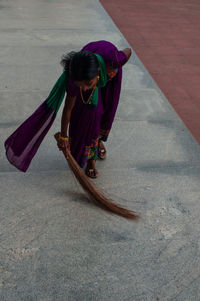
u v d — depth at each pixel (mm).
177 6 8359
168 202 2959
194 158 3521
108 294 2242
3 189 3031
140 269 2400
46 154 3510
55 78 4961
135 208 2885
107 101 2947
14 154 2947
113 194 3021
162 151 3600
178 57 5859
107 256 2480
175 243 2596
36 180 3156
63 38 6199
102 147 3377
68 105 2631
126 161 3438
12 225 2691
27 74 5020
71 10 7621
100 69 2520
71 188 3092
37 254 2475
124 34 6629
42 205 2889
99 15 7426
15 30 6438
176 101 4637
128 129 3918
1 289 2242
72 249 2521
